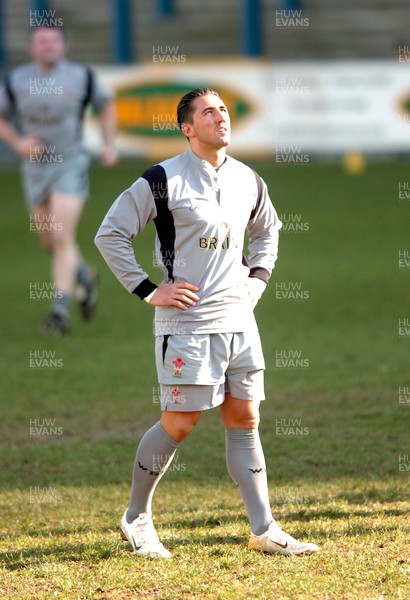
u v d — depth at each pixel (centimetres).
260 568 1445
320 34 9794
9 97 3562
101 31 10131
